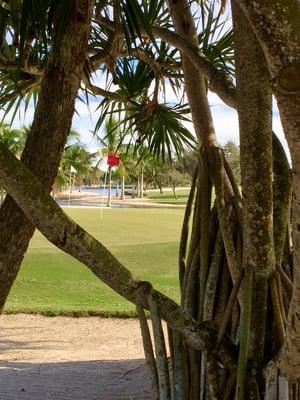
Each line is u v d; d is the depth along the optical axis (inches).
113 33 128.3
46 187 93.8
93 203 1926.7
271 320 87.9
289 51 48.6
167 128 162.7
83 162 1593.3
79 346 233.0
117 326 271.1
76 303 312.3
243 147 83.7
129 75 159.9
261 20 48.8
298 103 48.6
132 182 2476.6
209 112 114.1
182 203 1948.8
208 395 92.0
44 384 173.0
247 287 85.4
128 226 859.4
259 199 83.7
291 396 78.7
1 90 157.6
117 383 175.0
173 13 121.8
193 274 108.0
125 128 240.4
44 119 93.4
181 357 93.8
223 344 90.7
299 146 52.6
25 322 276.1
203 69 107.5
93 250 82.0
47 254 494.3
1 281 88.7
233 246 99.7
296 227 60.6
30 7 76.1
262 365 86.0
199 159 111.7
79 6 91.4
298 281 64.2
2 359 207.9
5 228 88.3
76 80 94.6
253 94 81.4
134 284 88.0
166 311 89.4
